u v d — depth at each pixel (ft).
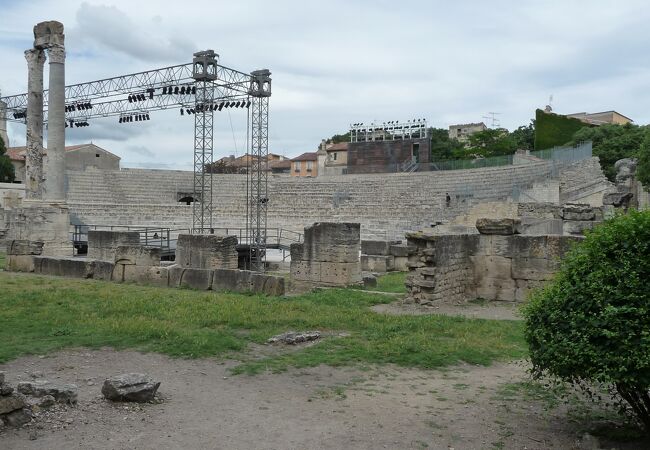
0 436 20.80
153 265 67.26
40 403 23.17
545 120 223.92
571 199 126.52
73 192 180.86
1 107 145.69
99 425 22.27
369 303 54.24
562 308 21.09
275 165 344.08
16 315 43.86
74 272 73.56
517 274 55.11
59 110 103.09
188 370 30.68
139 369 30.68
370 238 142.61
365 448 20.70
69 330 38.50
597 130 183.52
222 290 61.00
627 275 19.77
